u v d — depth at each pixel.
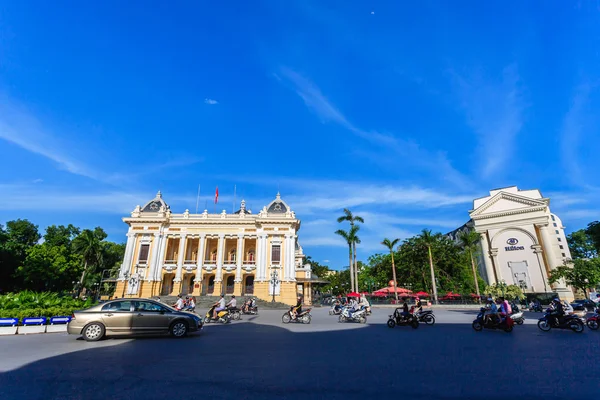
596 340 12.33
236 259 45.88
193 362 8.40
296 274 50.03
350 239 47.22
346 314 20.28
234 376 7.07
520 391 6.07
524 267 56.69
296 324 18.70
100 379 6.83
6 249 44.66
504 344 11.38
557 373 7.32
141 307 13.02
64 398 5.71
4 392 5.98
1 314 14.20
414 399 5.67
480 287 53.16
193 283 47.53
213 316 19.94
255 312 26.95
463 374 7.25
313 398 5.71
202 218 47.12
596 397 5.74
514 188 64.12
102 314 12.27
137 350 10.09
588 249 66.19
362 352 9.82
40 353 9.54
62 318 15.12
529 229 57.44
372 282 63.84
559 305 15.76
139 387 6.30
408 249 54.81
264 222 46.53
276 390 6.13
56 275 42.44
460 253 55.47
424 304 41.41
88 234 51.19
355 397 5.76
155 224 46.44
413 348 10.55
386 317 24.23
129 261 44.78
